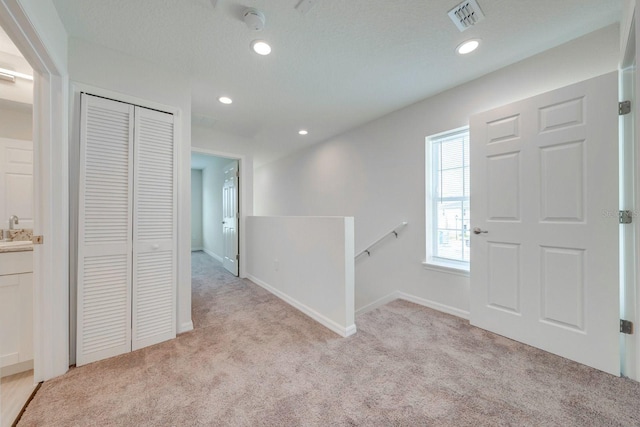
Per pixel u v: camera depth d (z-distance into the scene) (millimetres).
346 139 3875
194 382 1572
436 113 2668
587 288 1696
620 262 1621
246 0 1478
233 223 4473
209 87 2514
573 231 1749
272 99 2789
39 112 1578
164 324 2098
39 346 1579
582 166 1711
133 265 1953
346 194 3875
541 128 1884
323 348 1962
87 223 1771
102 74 1859
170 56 2008
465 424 1252
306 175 4844
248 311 2742
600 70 1745
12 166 2215
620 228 1620
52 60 1488
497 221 2127
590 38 1778
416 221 2857
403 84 2461
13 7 1120
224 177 5082
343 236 2209
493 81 2246
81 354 1747
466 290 2438
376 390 1494
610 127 1608
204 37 1790
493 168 2148
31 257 1767
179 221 2225
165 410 1351
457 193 2604
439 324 2330
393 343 2020
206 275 4410
